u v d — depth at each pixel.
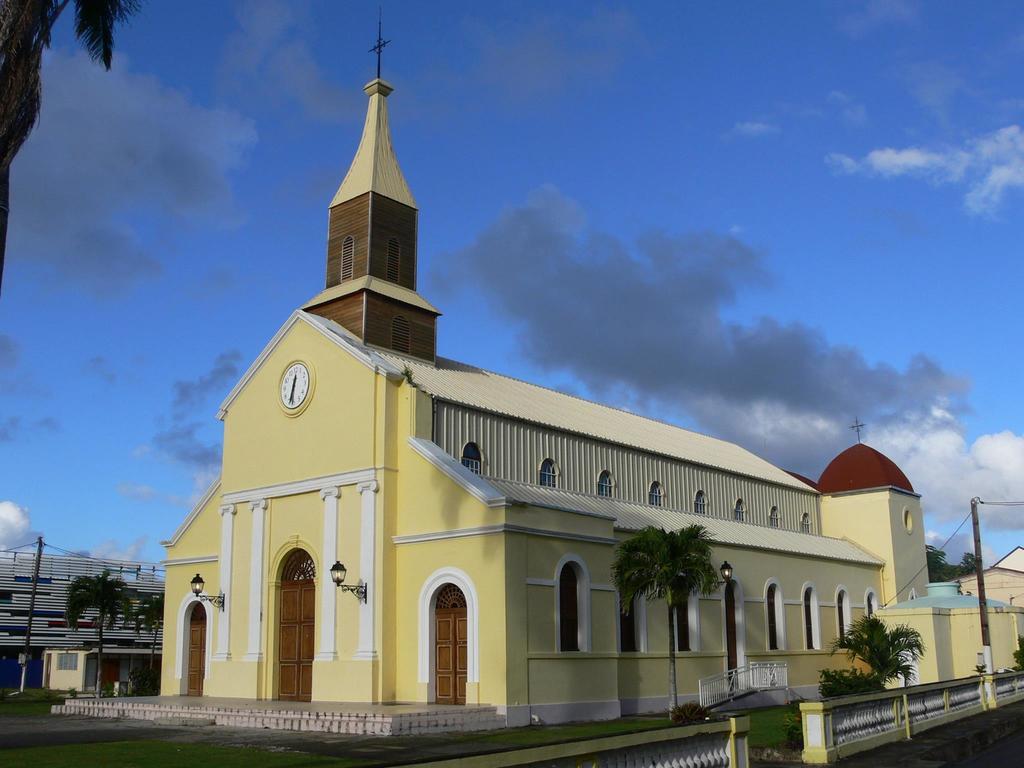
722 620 42.25
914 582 60.41
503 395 42.22
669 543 32.97
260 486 38.84
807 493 59.59
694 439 57.00
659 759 13.07
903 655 38.94
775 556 47.56
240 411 40.59
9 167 14.78
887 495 59.12
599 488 42.84
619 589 33.69
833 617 51.62
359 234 40.88
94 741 26.28
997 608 51.19
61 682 74.12
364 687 32.69
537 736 26.53
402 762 9.17
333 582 34.88
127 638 87.94
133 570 95.19
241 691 37.34
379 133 42.84
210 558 41.41
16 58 14.78
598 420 47.62
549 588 31.89
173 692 41.53
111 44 18.62
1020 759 20.98
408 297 41.22
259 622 37.50
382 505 34.09
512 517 31.11
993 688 31.73
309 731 28.08
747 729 15.23
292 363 38.81
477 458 37.25
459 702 31.38
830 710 19.58
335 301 40.34
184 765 20.78
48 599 85.12
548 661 31.20
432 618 32.59
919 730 24.16
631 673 35.94
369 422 35.16
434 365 41.78
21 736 27.88
